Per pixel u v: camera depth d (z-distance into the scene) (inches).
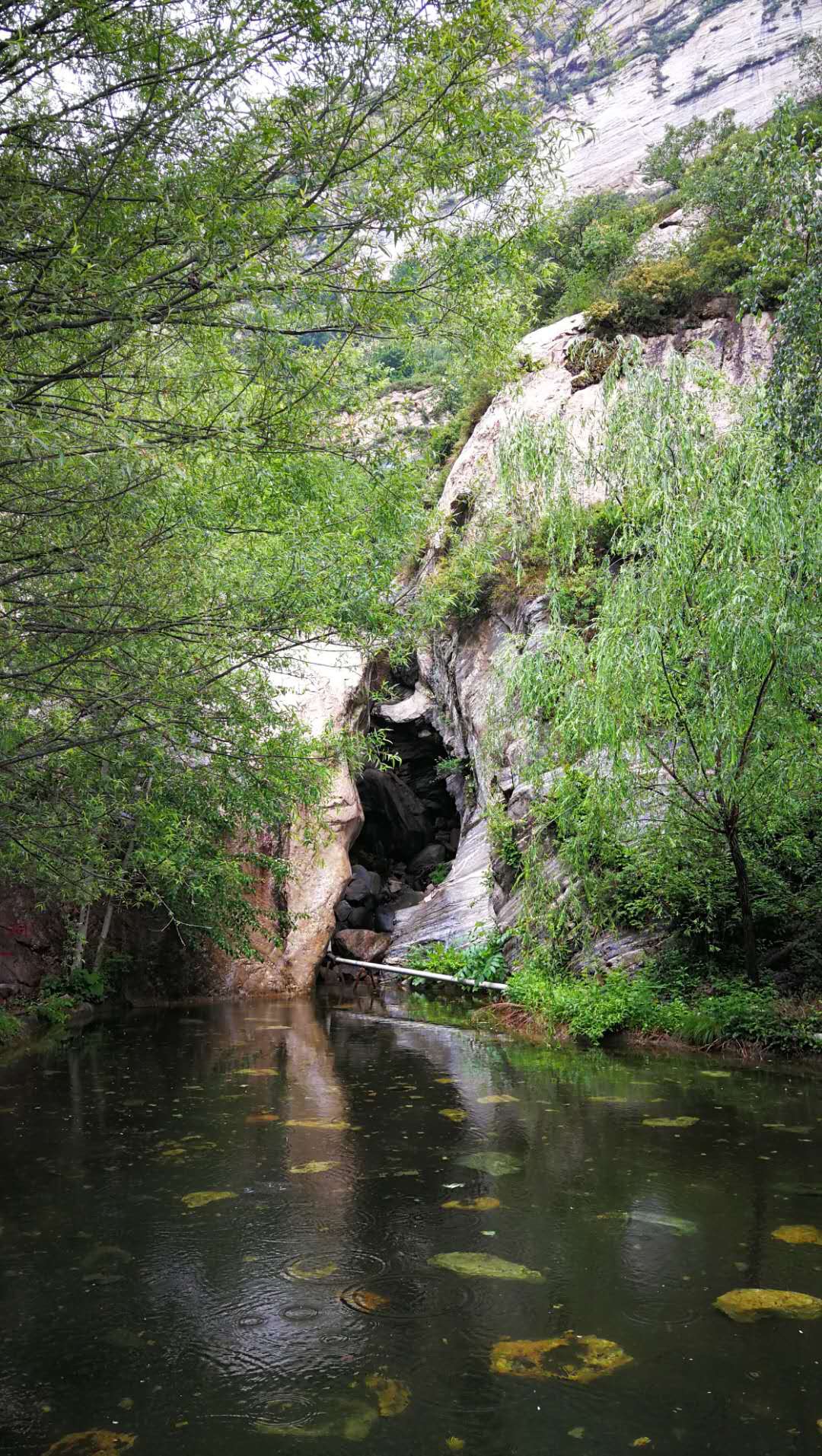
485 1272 138.6
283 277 167.0
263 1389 106.1
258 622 241.8
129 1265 142.9
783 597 297.0
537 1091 270.1
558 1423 98.2
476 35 160.4
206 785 384.5
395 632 330.3
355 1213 166.1
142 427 179.9
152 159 159.9
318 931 558.3
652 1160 197.5
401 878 812.6
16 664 214.2
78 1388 106.9
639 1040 354.0
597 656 339.6
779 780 324.2
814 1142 211.2
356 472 262.7
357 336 198.2
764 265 315.0
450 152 168.4
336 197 169.3
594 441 391.9
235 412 200.7
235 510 241.6
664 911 381.4
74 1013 443.2
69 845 305.9
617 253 1059.9
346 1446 94.4
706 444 336.8
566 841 382.3
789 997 343.9
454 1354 113.9
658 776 357.4
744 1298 128.8
